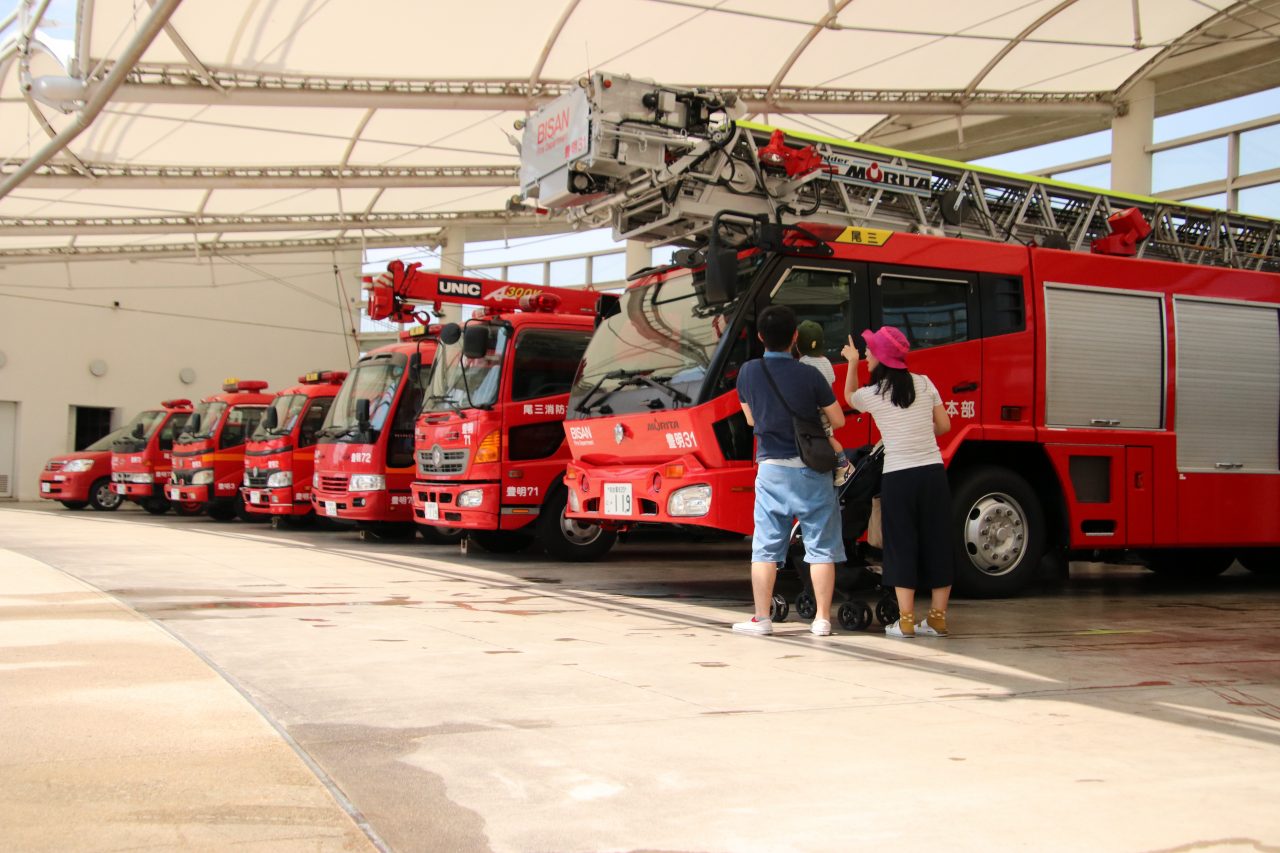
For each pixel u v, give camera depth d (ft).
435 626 19.54
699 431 23.22
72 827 8.69
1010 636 19.63
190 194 63.36
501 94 47.80
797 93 51.01
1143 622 21.98
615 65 47.55
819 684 14.76
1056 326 26.00
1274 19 47.47
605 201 27.22
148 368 94.02
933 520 19.11
